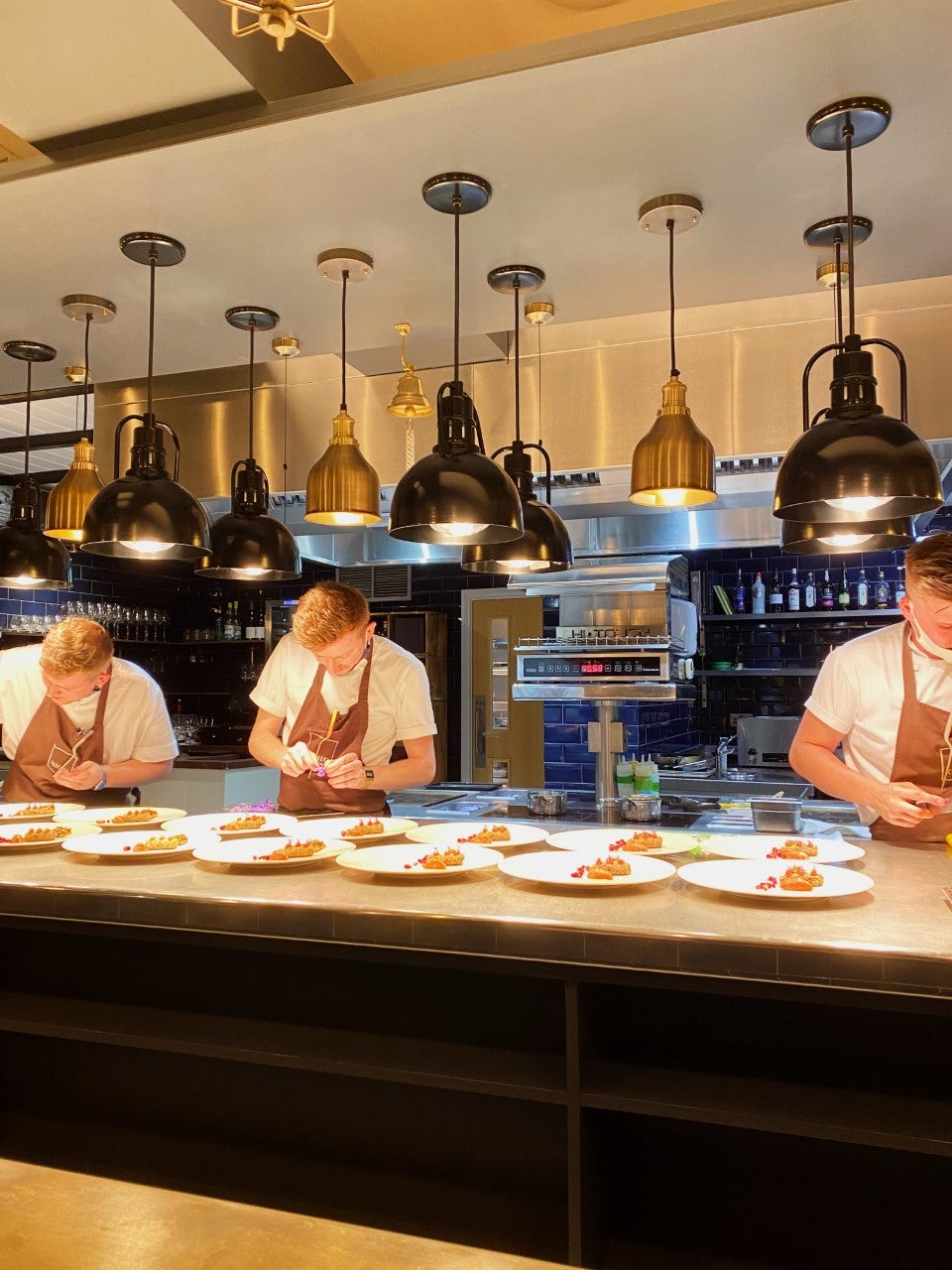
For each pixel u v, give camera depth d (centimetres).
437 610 761
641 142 209
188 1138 224
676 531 521
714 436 358
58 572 366
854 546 324
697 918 168
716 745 698
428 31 238
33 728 336
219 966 224
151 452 282
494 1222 194
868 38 175
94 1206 82
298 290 287
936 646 248
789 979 150
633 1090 170
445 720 747
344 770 273
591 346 376
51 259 266
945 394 333
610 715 464
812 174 222
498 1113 199
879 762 264
